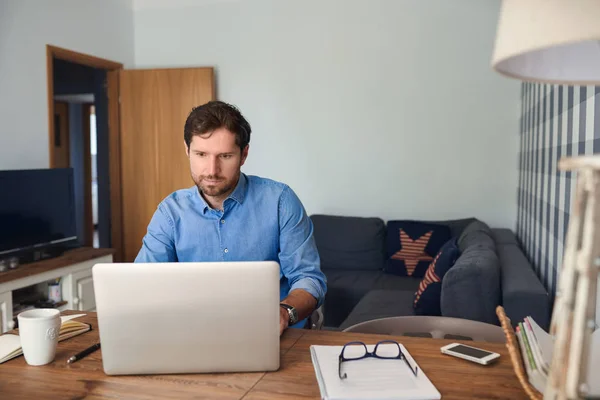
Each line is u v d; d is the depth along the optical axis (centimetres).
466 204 438
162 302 115
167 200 182
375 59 447
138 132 481
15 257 313
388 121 449
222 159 156
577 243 73
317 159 465
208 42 483
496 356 125
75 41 423
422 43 437
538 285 232
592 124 183
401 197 451
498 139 428
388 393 105
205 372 119
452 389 109
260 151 477
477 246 282
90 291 357
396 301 323
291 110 468
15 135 364
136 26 500
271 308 117
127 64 492
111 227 501
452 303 241
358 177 458
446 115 437
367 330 167
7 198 315
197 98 468
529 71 88
